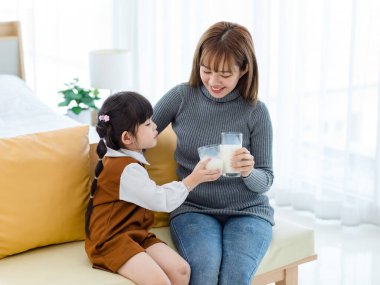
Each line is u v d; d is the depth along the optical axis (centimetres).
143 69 407
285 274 212
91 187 198
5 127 296
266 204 216
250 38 204
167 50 385
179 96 217
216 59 198
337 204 321
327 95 309
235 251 193
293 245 210
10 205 195
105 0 413
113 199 193
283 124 328
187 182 195
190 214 209
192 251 193
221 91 205
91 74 340
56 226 201
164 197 192
